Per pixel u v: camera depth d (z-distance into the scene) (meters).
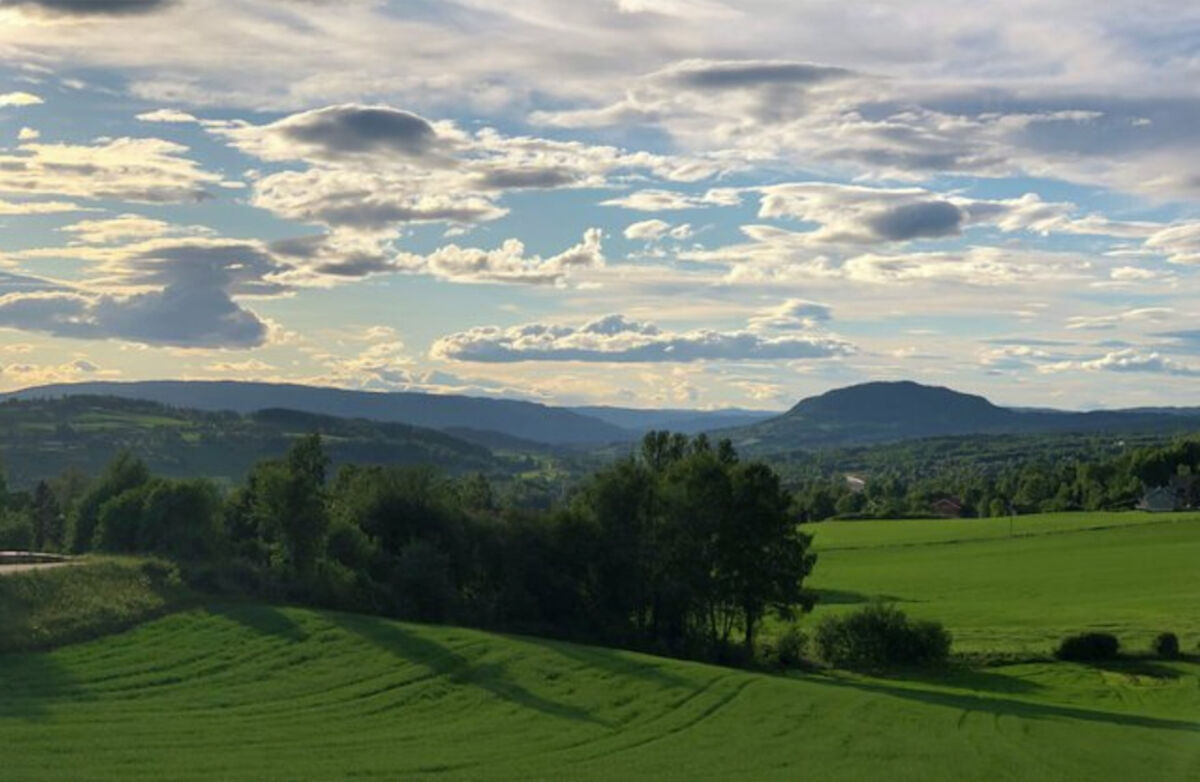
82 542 89.56
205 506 76.94
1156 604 113.62
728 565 91.38
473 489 106.75
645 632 88.38
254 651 56.78
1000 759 51.53
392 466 92.19
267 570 73.69
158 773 36.62
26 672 48.97
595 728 51.22
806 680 77.50
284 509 75.62
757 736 52.66
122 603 60.41
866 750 51.44
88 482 128.00
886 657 84.75
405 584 78.25
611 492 92.38
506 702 53.97
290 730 45.16
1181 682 79.38
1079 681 80.31
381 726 47.66
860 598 121.62
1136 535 168.50
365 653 58.69
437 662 58.66
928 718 60.28
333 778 38.28
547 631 83.44
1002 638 93.88
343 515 84.88
